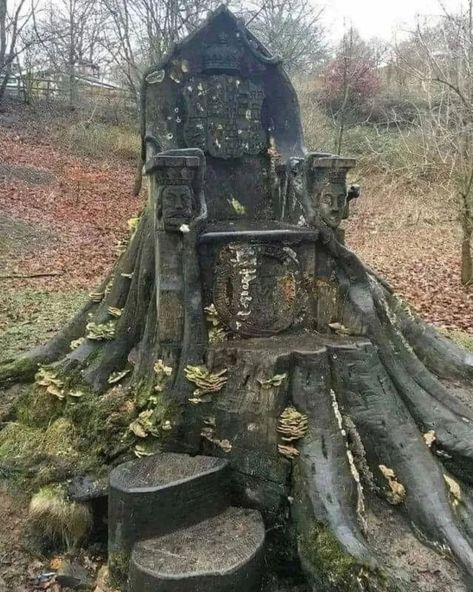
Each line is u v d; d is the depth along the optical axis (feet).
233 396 11.00
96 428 11.63
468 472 11.24
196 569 9.03
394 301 14.57
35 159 57.00
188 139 13.58
